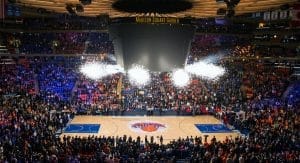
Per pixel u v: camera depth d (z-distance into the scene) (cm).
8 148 1980
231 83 4584
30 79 4600
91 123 3522
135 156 2088
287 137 2462
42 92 4147
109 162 1867
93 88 4350
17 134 2286
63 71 4912
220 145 2222
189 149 2211
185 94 4212
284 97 4259
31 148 2030
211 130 3347
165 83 4494
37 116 3009
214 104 4025
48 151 1973
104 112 3884
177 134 3184
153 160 1919
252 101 4097
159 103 3991
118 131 3250
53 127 3033
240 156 1948
